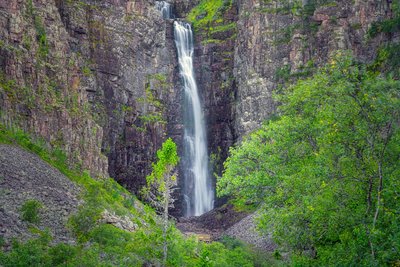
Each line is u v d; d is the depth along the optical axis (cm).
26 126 7300
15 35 7800
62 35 9000
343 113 3241
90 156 8225
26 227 3819
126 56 10825
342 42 10206
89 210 4297
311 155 3875
